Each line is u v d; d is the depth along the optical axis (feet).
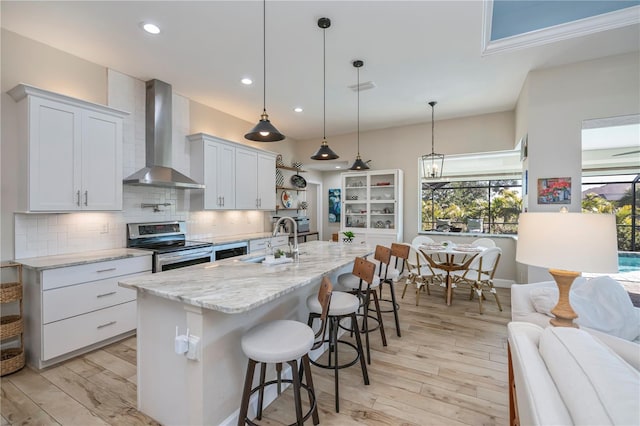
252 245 14.96
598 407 2.35
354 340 9.61
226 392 5.53
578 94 10.44
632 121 9.82
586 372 2.73
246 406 5.19
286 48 9.55
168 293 5.19
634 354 4.03
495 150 15.79
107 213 10.89
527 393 2.92
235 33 8.73
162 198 12.74
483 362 8.20
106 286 9.15
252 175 16.25
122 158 11.05
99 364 8.16
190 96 13.55
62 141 8.83
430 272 13.97
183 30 8.56
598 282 6.43
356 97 13.69
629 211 18.67
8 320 8.09
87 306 8.70
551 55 9.99
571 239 4.29
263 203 17.03
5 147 8.45
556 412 2.57
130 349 9.05
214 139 13.94
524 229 4.84
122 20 8.09
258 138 8.80
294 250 8.41
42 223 9.25
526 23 9.00
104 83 10.68
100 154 9.73
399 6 7.57
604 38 8.95
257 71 11.12
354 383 7.23
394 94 13.33
